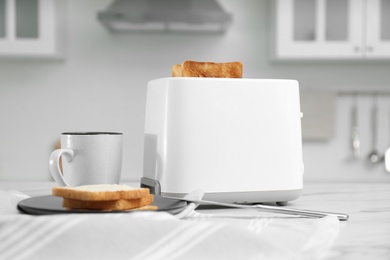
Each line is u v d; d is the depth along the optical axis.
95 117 2.85
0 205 0.66
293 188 0.78
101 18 2.47
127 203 0.59
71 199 0.60
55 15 2.55
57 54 2.62
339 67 2.86
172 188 0.73
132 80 2.86
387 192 1.00
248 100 0.75
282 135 0.77
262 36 2.86
